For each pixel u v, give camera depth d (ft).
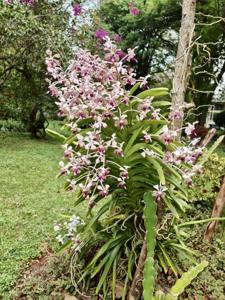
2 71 22.41
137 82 5.67
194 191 9.39
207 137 7.88
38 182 13.43
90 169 5.83
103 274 6.02
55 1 20.26
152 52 32.24
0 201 11.17
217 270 7.19
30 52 20.18
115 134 5.71
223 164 9.77
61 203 11.22
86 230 6.01
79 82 5.52
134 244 6.21
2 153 17.92
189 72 7.02
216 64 26.30
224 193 7.75
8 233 8.81
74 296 6.23
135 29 28.96
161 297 4.59
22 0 17.92
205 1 23.67
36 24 18.07
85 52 5.63
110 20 29.14
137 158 5.67
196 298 6.35
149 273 4.76
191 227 8.46
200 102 27.37
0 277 6.82
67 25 20.59
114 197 6.20
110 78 5.48
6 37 18.38
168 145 5.60
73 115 5.50
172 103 6.66
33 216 9.99
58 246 7.97
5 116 24.77
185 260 6.98
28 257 7.66
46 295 6.28
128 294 6.00
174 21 27.45
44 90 23.09
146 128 5.80
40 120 23.98
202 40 24.88
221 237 8.34
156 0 26.07
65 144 5.61
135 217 6.23
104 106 5.35
